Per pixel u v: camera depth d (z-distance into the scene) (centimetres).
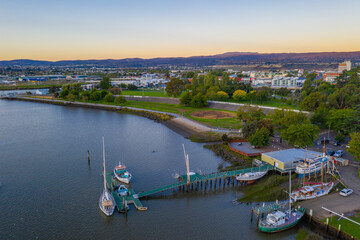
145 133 15375
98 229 6619
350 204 7025
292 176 8831
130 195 8019
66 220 6969
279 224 6378
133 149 12500
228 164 10375
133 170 10056
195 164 10512
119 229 6619
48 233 6475
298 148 11038
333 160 9094
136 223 6850
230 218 7000
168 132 15538
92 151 12275
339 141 11288
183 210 7394
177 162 10788
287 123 12431
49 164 10712
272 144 11900
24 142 13688
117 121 18812
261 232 6431
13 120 19212
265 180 8800
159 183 8956
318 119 13825
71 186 8825
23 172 9925
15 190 8550
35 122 18550
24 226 6738
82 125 17575
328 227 6166
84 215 7188
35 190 8544
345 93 16612
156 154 11769
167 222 6881
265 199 7725
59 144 13338
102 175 9669
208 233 6438
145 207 7419
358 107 12900
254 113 14638
